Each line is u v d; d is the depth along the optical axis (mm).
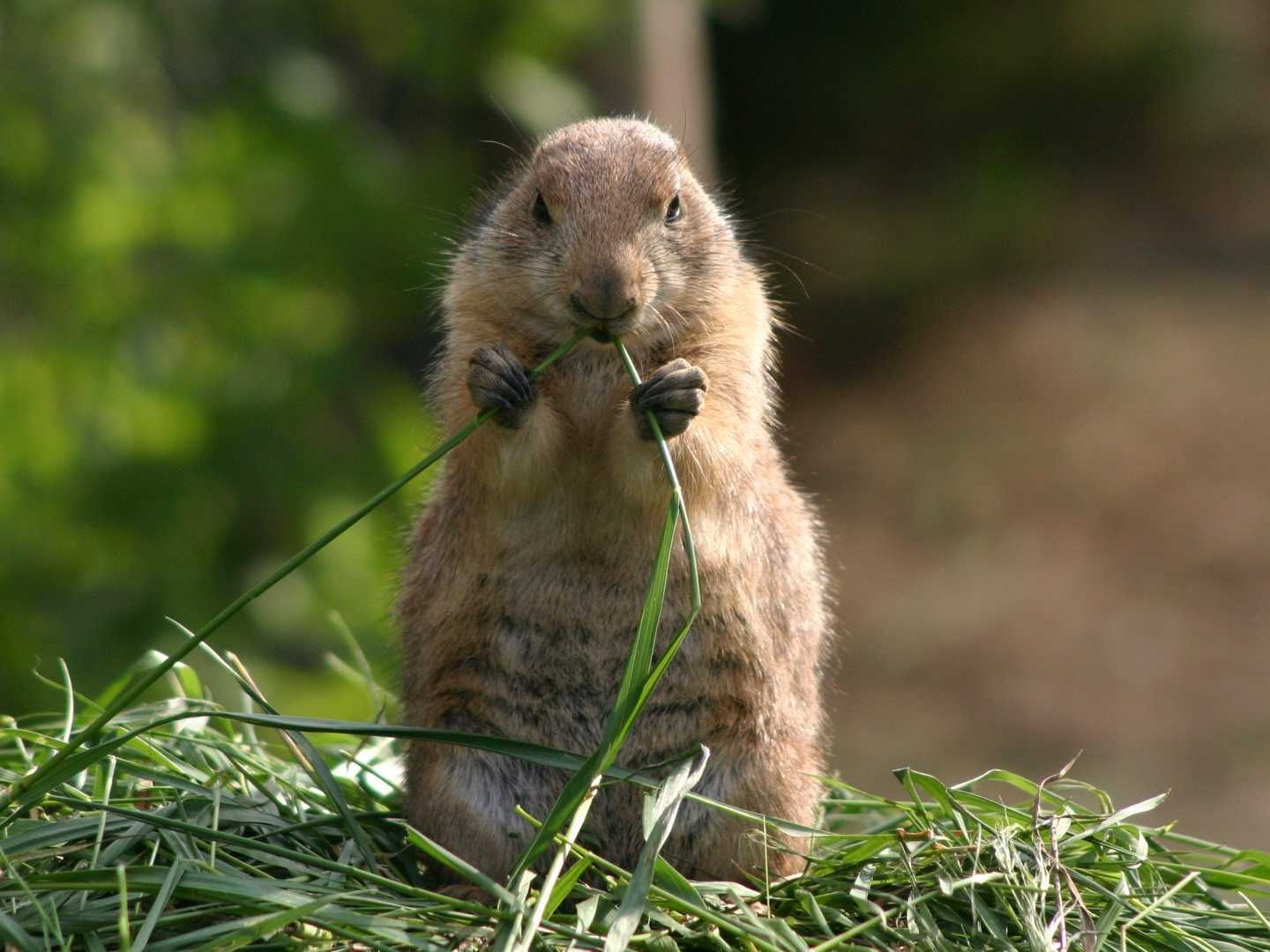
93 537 13852
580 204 6500
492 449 6191
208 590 13797
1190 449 24125
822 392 27312
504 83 16109
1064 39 32375
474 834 6230
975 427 25594
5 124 14617
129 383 14070
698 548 6262
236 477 14352
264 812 5977
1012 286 29266
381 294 15789
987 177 30984
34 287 14562
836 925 5449
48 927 4797
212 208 14867
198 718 6941
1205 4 35969
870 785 17500
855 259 29844
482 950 4996
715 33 31125
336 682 12961
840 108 32062
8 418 13648
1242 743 17594
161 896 4934
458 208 16000
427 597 6758
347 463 14844
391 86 16781
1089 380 26125
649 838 5336
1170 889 5668
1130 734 18234
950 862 5609
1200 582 21281
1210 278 28781
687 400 5965
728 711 6371
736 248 7023
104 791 5840
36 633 13219
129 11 15367
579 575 6391
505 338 6672
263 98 15680
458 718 6504
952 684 19828
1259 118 34344
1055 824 5750
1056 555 22359
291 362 14953
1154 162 33062
